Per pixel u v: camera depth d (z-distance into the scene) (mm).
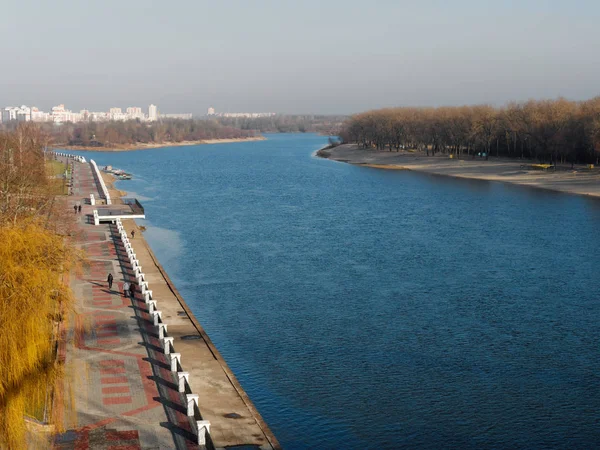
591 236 110562
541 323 66375
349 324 66312
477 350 59125
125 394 45125
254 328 65312
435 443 43281
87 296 70188
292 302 73875
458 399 49438
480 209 143250
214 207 150000
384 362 56469
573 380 52750
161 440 38812
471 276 84688
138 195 172000
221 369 51281
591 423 45844
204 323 66875
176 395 45375
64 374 45406
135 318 62875
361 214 138000
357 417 46750
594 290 77938
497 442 43312
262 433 40781
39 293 39062
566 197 161500
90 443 38062
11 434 35250
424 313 69688
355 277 84562
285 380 52906
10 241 40188
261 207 149750
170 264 92812
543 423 45844
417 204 152500
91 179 198750
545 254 97188
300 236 113188
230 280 83812
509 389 51125
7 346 35906
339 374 54062
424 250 100562
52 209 97625
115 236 106250
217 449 38531
